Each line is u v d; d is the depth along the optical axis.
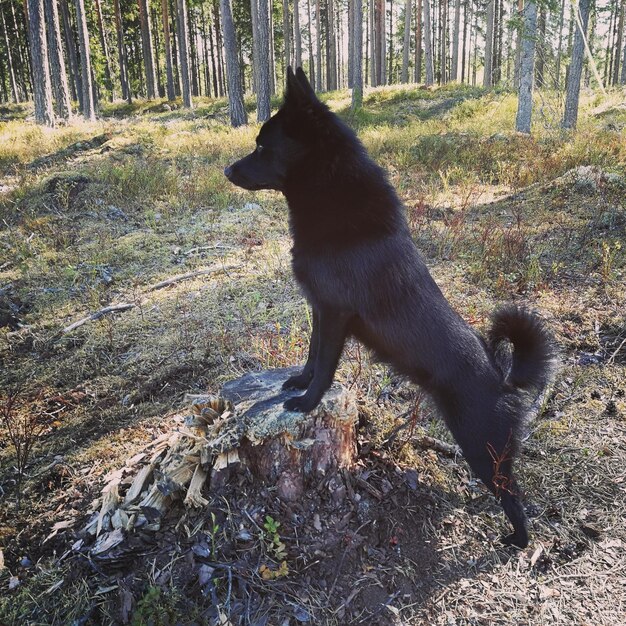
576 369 4.25
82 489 3.45
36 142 13.77
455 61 34.34
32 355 5.08
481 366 2.76
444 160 11.00
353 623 2.51
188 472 2.88
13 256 7.02
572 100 14.84
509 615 2.56
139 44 45.19
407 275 2.70
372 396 3.82
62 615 2.58
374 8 37.47
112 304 5.82
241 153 12.02
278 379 3.36
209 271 6.29
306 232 2.71
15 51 43.81
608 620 2.52
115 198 8.87
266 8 19.27
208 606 2.50
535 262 5.75
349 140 2.75
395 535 2.88
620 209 7.28
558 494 3.23
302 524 2.82
